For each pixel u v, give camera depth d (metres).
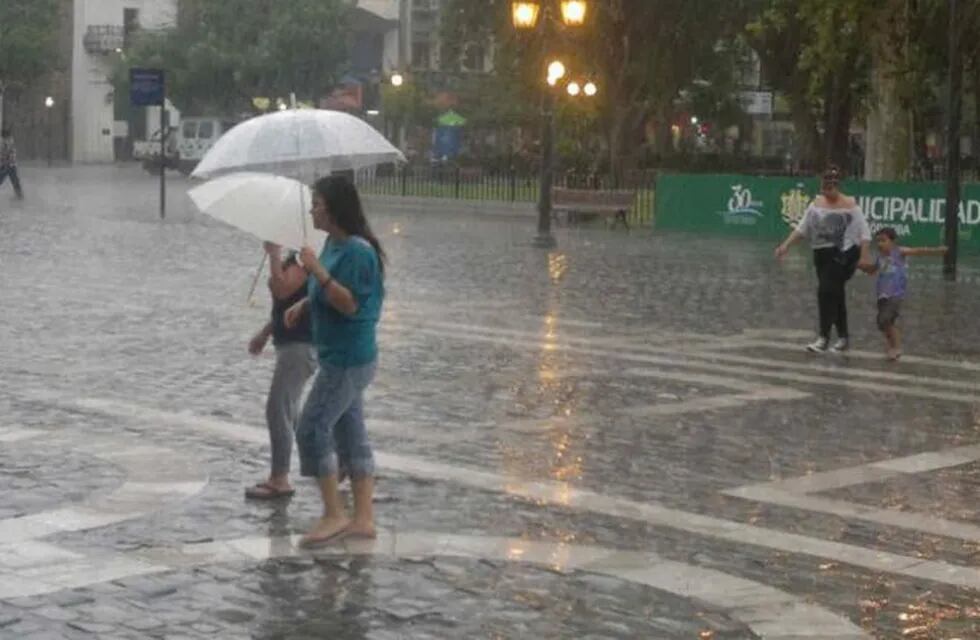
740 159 61.72
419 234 39.12
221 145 9.89
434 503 10.62
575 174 49.62
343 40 79.19
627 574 8.95
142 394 14.83
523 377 16.31
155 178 73.25
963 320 22.50
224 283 25.31
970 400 15.53
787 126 86.50
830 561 9.35
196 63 78.25
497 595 8.48
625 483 11.40
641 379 16.38
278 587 8.55
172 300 22.78
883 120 41.59
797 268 30.41
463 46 62.31
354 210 9.30
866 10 38.09
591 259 31.84
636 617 8.13
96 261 28.97
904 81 40.97
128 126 98.12
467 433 13.18
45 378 15.68
